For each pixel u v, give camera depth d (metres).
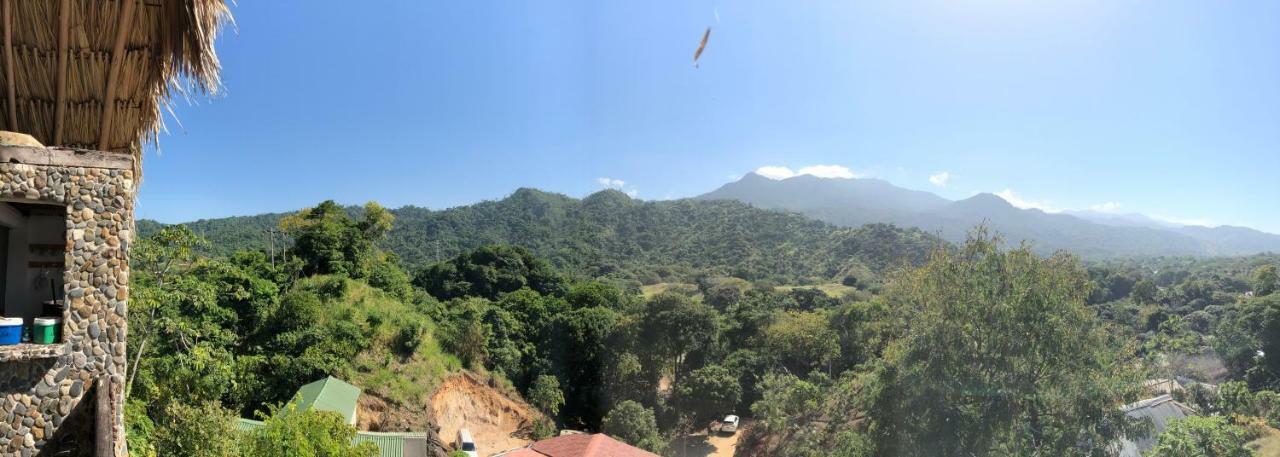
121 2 9.48
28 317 8.95
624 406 43.00
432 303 49.88
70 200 8.00
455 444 37.47
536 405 45.97
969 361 23.84
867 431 26.80
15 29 8.98
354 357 36.25
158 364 19.23
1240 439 26.27
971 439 23.09
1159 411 35.16
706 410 48.44
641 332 51.19
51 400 7.90
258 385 30.70
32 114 9.32
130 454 13.15
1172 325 61.47
